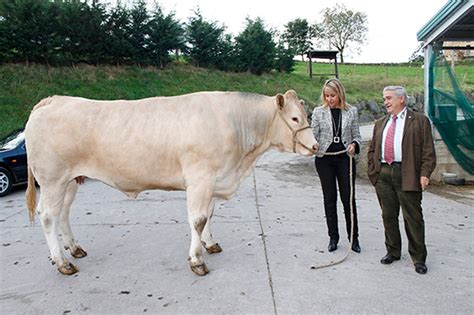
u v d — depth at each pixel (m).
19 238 4.96
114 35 17.78
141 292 3.47
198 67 22.20
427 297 3.30
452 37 8.80
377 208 6.14
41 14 15.05
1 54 14.38
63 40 15.88
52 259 3.90
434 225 5.25
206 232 4.30
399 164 3.79
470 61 25.33
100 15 16.83
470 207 6.29
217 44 22.75
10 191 7.81
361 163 10.52
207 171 3.71
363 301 3.24
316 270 3.85
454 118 8.20
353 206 4.27
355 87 26.16
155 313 3.12
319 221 5.46
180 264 4.06
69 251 4.45
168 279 3.71
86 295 3.43
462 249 4.36
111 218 5.69
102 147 3.74
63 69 15.79
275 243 4.60
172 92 17.50
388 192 3.91
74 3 16.09
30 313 3.16
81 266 4.05
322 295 3.35
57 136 3.74
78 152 3.80
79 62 17.05
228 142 3.76
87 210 6.12
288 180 8.49
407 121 3.70
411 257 3.88
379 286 3.50
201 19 22.33
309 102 20.05
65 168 3.83
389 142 3.79
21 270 3.98
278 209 6.09
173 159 3.74
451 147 8.27
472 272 3.77
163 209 6.14
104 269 3.97
